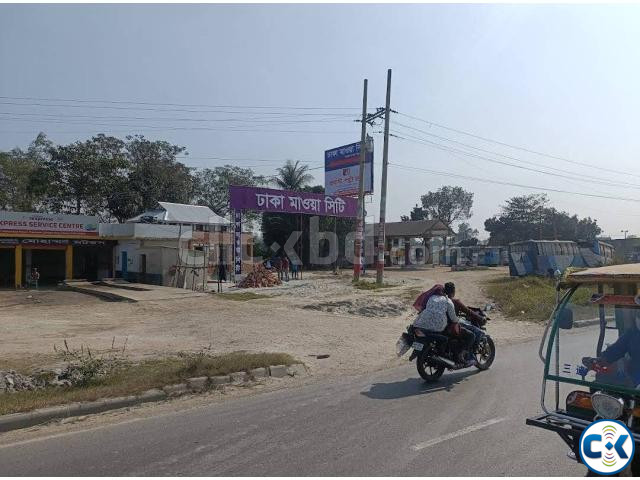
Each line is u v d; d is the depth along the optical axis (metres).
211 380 8.08
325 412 6.70
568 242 32.00
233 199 29.33
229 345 11.56
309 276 34.41
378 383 8.41
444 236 50.19
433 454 5.16
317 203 33.50
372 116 27.20
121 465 4.93
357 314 17.19
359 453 5.20
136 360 9.55
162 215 34.97
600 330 4.54
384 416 6.49
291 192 32.06
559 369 4.70
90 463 5.00
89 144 42.84
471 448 5.32
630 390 4.19
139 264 31.69
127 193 42.56
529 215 77.31
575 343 4.65
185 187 47.31
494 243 78.81
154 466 4.90
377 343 12.23
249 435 5.78
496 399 7.26
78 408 6.64
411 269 43.78
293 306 18.38
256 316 16.12
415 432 5.85
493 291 22.22
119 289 25.92
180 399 7.46
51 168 40.75
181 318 16.02
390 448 5.34
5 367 8.84
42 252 34.72
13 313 18.16
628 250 51.69
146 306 19.36
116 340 12.12
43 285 31.59
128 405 7.06
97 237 32.19
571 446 4.40
